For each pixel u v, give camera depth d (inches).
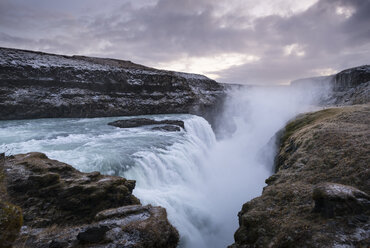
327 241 265.1
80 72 1642.5
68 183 421.4
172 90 2156.7
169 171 760.3
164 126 1295.5
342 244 254.2
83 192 414.0
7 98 1262.3
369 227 263.3
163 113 1946.4
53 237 293.0
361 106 967.0
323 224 294.7
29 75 1406.3
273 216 362.6
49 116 1409.9
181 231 552.7
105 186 439.2
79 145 836.0
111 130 1172.5
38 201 374.6
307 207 350.0
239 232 375.2
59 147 789.2
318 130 657.6
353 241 253.0
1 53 1429.6
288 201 392.2
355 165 415.2
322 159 490.6
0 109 1225.4
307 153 560.7
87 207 405.1
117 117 1625.2
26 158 479.2
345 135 561.0
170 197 647.8
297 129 933.2
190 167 880.3
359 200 295.4
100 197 423.2
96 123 1349.7
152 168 711.1
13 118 1275.8
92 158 671.1
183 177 806.5
